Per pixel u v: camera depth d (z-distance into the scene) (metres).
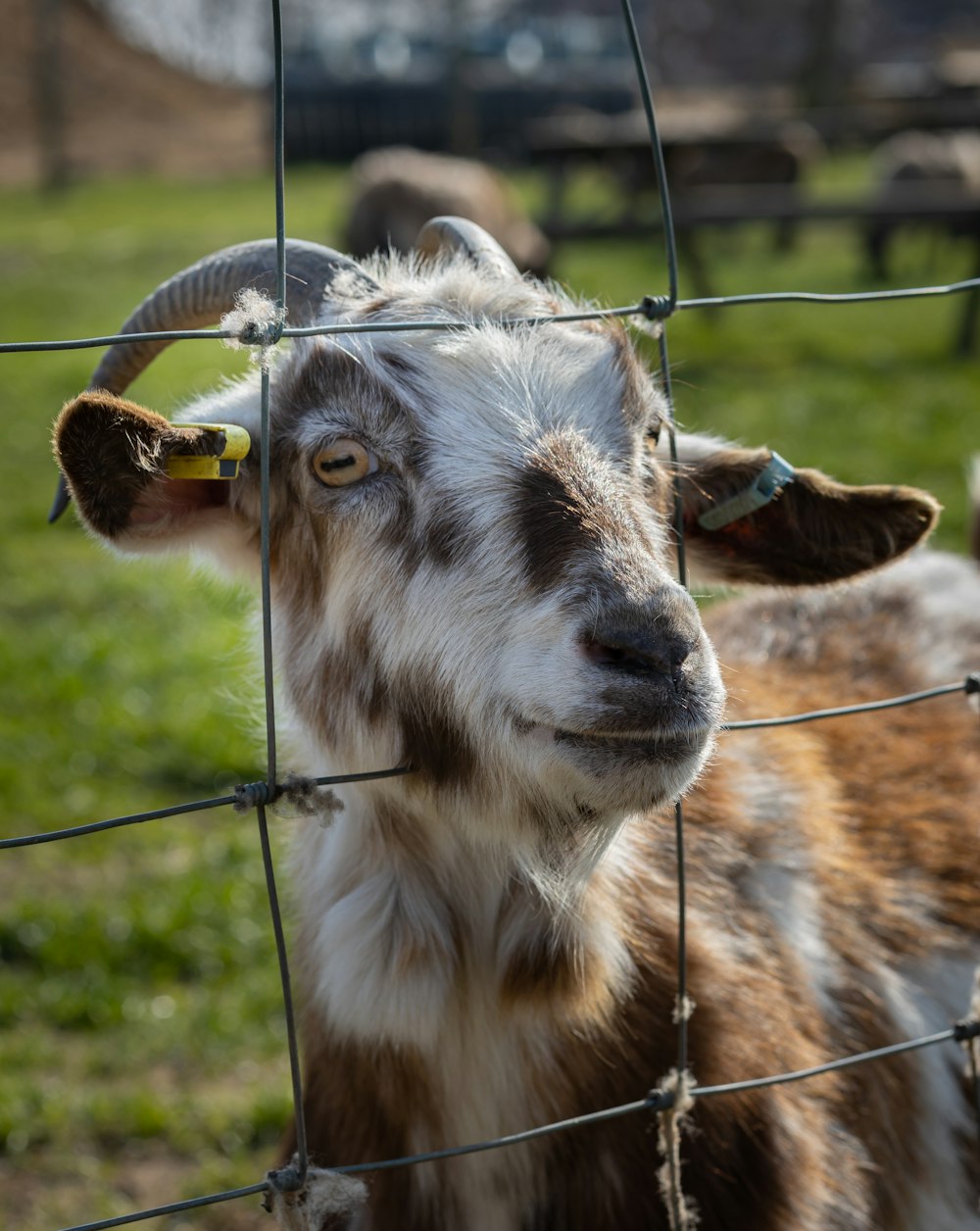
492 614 2.37
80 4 47.06
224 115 43.62
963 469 9.21
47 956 4.84
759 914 2.90
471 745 2.45
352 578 2.59
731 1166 2.63
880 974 3.07
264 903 5.15
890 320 15.03
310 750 2.85
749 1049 2.68
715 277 17.61
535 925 2.63
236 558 2.82
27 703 6.70
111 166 34.47
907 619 3.82
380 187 15.16
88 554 8.86
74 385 13.22
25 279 18.52
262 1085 4.29
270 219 23.88
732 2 51.38
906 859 3.27
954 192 17.17
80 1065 4.38
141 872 5.41
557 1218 2.68
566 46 35.25
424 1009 2.64
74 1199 3.88
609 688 2.16
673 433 2.60
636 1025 2.64
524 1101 2.66
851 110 30.03
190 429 2.32
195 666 7.12
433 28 46.19
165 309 2.83
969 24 51.75
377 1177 2.73
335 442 2.57
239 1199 3.90
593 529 2.34
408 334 2.60
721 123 19.73
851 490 2.83
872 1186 2.91
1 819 5.68
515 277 2.87
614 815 2.47
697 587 3.13
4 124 38.09
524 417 2.50
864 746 3.39
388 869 2.71
